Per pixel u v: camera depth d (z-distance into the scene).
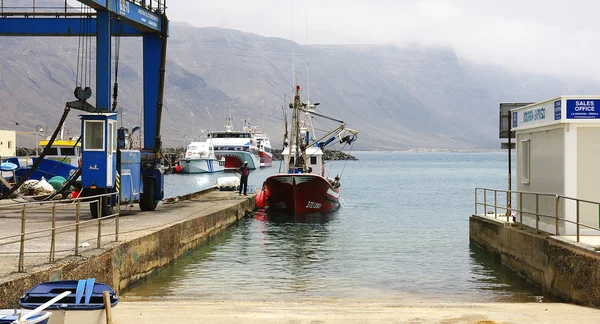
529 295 14.71
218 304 13.05
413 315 11.55
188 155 97.69
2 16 25.80
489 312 11.86
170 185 72.00
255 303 13.34
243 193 39.72
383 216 35.91
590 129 14.83
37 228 17.80
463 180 90.25
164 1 26.58
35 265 11.28
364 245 23.84
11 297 9.68
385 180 89.56
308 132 38.81
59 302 8.88
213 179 84.69
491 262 19.56
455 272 18.00
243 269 18.50
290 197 34.00
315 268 18.83
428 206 44.09
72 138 47.59
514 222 18.55
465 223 32.31
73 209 24.64
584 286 12.44
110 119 20.02
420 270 18.42
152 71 26.73
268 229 29.02
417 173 118.31
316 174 34.88
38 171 39.16
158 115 26.61
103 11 22.17
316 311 12.07
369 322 10.88
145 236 16.14
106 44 22.19
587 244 12.96
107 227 18.14
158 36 26.75
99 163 19.80
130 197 22.23
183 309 12.09
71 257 12.32
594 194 14.80
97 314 8.57
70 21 25.70
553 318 11.15
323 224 31.31
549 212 15.95
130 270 14.95
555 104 15.22
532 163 17.31
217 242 24.45
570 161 14.86
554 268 14.05
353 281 16.80
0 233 16.59
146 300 13.90
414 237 26.42
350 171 128.50
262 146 121.44
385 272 18.17
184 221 20.45
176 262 19.44
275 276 17.47
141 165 25.05
